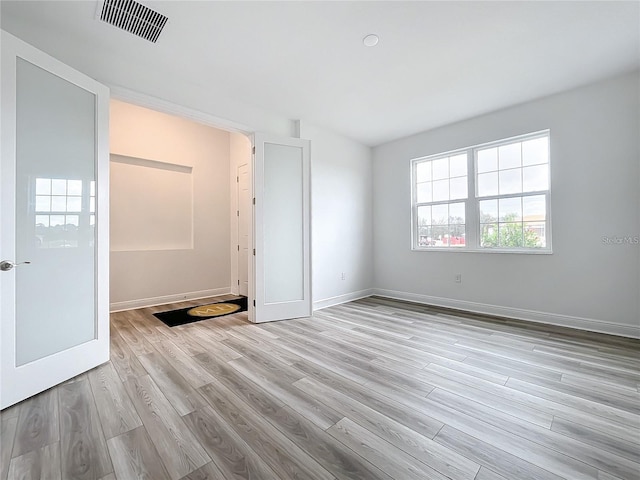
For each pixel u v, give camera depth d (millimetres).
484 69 2852
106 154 2449
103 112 2422
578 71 2885
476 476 1267
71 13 2096
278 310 3678
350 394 1938
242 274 5293
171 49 2533
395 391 1975
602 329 3096
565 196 3295
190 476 1271
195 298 5008
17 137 1913
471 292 4082
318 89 3232
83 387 2033
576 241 3236
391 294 5012
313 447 1448
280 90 3250
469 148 4098
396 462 1352
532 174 3609
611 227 3037
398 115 3914
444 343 2852
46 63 2039
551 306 3420
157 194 4699
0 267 1777
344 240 4742
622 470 1292
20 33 2156
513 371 2256
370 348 2736
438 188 4500
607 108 3039
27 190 1965
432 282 4496
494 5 2049
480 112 3824
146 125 4547
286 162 3783
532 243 3613
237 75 2949
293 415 1710
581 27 2260
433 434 1544
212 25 2240
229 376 2189
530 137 3609
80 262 2268
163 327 3412
